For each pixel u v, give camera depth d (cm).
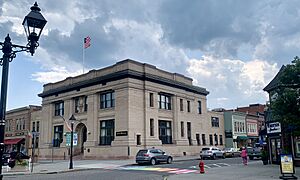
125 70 3797
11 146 5891
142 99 3956
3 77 657
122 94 3822
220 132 5859
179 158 3941
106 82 4050
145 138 3859
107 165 2903
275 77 2625
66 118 4538
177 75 4659
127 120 3694
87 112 4222
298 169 2144
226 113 6081
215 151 3972
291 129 1867
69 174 2141
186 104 4778
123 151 3644
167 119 4341
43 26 720
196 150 4797
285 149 2420
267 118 2805
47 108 4947
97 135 4050
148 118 3962
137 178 1822
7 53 670
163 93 4328
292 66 1742
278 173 1909
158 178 1827
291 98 1677
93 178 1828
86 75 4350
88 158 4041
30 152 5278
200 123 5078
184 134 4600
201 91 5147
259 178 1670
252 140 6556
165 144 4188
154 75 4125
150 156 2939
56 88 4775
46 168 2606
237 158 4141
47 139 4812
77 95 4422
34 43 706
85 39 4638
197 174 1961
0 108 642
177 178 1741
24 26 715
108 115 3959
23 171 2345
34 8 714
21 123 5822
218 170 2220
